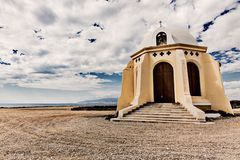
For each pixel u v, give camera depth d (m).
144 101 15.91
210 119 12.66
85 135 8.20
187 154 5.25
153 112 13.72
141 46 19.70
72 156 5.19
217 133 8.15
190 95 14.79
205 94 16.34
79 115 20.62
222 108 15.45
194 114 12.02
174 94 16.09
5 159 4.99
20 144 6.69
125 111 14.00
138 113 13.88
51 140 7.30
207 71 16.77
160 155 5.19
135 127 10.23
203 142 6.61
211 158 4.86
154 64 17.09
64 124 12.34
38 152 5.62
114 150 5.75
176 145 6.29
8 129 10.38
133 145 6.36
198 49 16.86
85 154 5.37
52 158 5.02
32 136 8.22
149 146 6.21
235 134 7.78
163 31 17.84
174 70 16.12
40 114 22.94
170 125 10.72
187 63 16.64
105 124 11.62
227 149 5.65
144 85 16.28
